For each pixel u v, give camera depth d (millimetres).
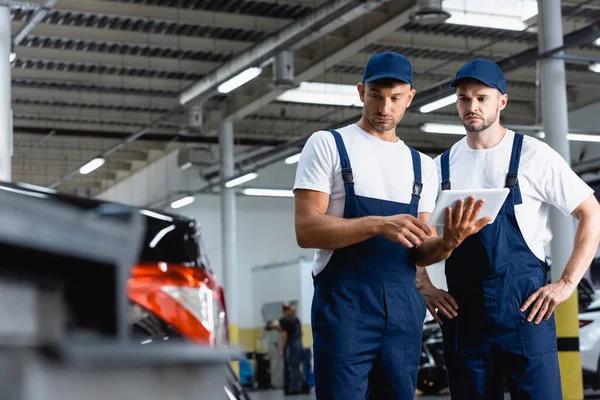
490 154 2979
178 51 14531
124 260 482
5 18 8430
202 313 1406
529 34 13938
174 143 21984
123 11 12211
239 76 11961
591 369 9609
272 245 22609
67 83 15617
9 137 8234
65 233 456
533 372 2891
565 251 9250
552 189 2932
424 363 11359
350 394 2523
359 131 2654
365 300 2531
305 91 16188
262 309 19406
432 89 13031
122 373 442
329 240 2465
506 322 2895
